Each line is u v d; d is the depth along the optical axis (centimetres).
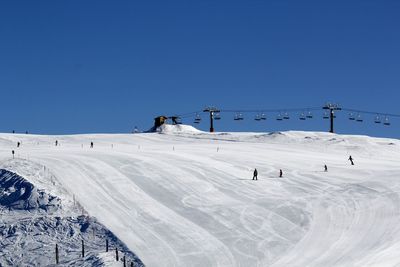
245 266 4078
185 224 4891
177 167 6700
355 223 5000
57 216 4903
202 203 5484
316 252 4341
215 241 4538
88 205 5200
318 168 7288
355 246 4450
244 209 5341
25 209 5097
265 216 5162
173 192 5756
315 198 5766
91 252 4288
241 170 6912
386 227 4869
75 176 5988
